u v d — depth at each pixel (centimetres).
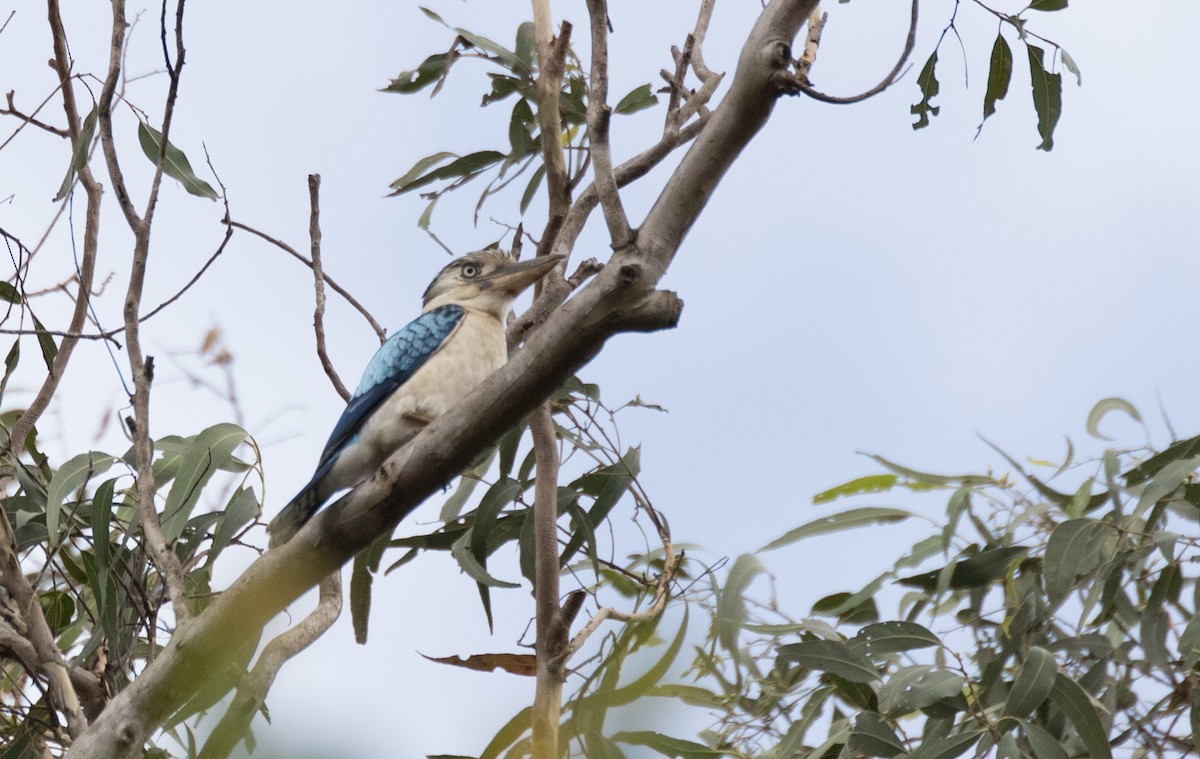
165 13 802
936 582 910
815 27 860
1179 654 854
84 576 1009
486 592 966
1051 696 789
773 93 668
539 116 975
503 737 819
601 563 994
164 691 747
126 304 816
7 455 1022
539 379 695
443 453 724
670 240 675
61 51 1012
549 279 949
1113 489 888
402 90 1086
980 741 786
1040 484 924
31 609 920
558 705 778
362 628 985
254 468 964
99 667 988
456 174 1116
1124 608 875
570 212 968
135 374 812
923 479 965
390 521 748
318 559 758
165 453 992
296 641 912
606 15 706
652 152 970
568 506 950
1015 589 906
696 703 898
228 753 838
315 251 978
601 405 974
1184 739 839
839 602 965
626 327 674
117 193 820
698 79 1001
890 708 796
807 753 877
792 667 927
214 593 984
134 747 738
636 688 780
